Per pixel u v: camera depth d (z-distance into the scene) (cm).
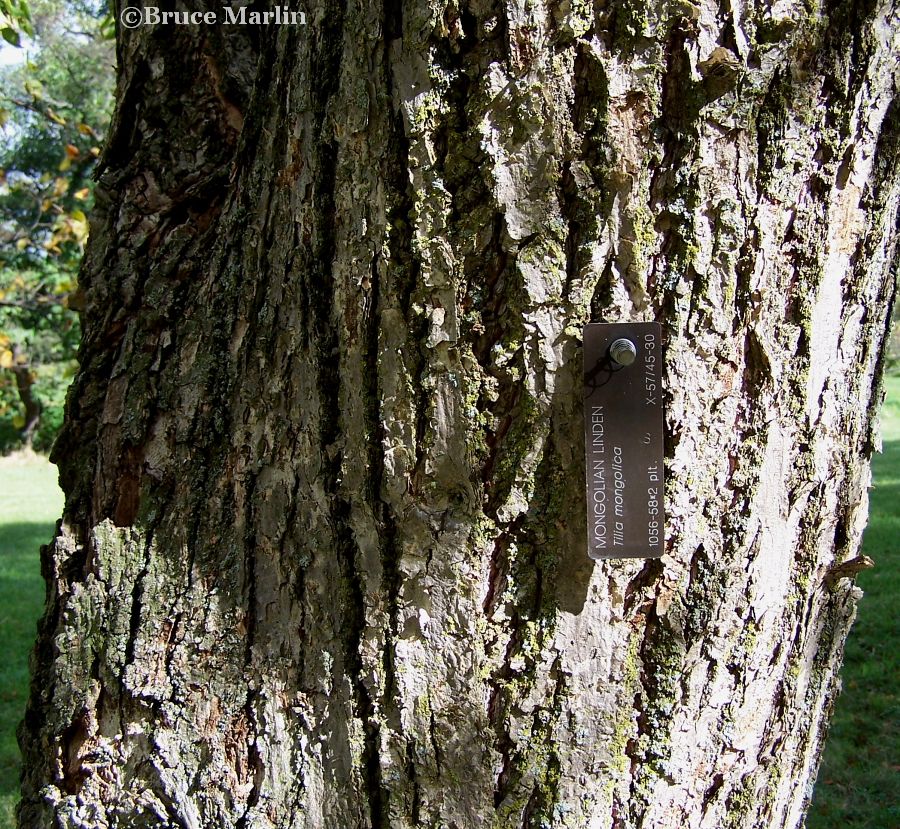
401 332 112
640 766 116
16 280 743
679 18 102
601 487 109
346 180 115
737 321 112
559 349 108
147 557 132
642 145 105
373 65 111
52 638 141
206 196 144
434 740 114
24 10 351
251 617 125
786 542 123
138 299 142
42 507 954
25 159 1148
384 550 116
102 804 128
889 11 118
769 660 125
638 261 106
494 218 107
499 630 112
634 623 114
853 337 130
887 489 709
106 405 139
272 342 125
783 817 137
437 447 111
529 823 114
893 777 315
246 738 124
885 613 443
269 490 125
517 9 103
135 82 147
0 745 367
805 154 112
